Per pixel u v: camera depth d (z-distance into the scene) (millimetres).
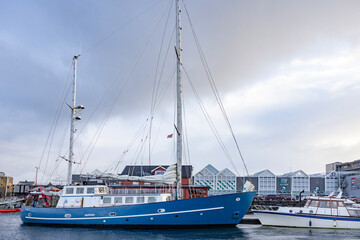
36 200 35469
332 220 33875
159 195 31828
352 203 37188
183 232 29312
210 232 29484
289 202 57625
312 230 32625
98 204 32219
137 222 30406
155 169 63094
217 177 80750
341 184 83062
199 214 30078
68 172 35406
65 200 33062
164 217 30094
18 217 47125
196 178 80938
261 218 36219
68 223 32094
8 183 95062
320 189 82625
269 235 29047
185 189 46844
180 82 33438
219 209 30156
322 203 34906
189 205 30109
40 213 33250
